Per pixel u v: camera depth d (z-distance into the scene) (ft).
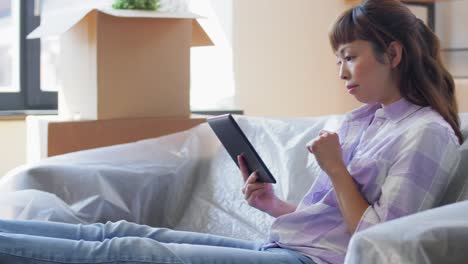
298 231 4.59
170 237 5.08
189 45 8.11
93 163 6.72
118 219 6.68
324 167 4.34
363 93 4.57
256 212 6.44
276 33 11.19
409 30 4.52
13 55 10.46
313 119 6.90
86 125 7.42
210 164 7.18
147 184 6.88
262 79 11.14
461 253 2.97
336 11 11.61
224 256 4.37
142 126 7.73
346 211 4.22
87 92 7.76
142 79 7.85
